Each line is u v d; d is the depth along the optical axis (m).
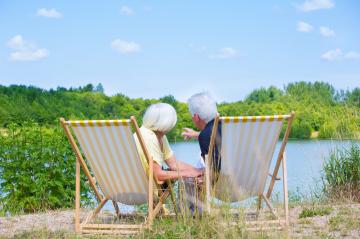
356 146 8.00
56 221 6.23
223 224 4.96
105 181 5.65
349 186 7.69
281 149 5.39
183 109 28.88
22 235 5.30
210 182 5.39
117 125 5.12
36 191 8.28
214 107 5.50
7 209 8.15
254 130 5.21
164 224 5.27
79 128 5.23
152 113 5.53
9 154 8.38
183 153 11.55
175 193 5.68
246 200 5.64
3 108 31.00
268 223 5.36
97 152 5.39
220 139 5.32
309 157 8.86
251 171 5.51
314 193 7.64
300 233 5.12
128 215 6.20
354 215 5.72
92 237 5.16
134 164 5.41
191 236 4.91
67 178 8.52
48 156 8.45
